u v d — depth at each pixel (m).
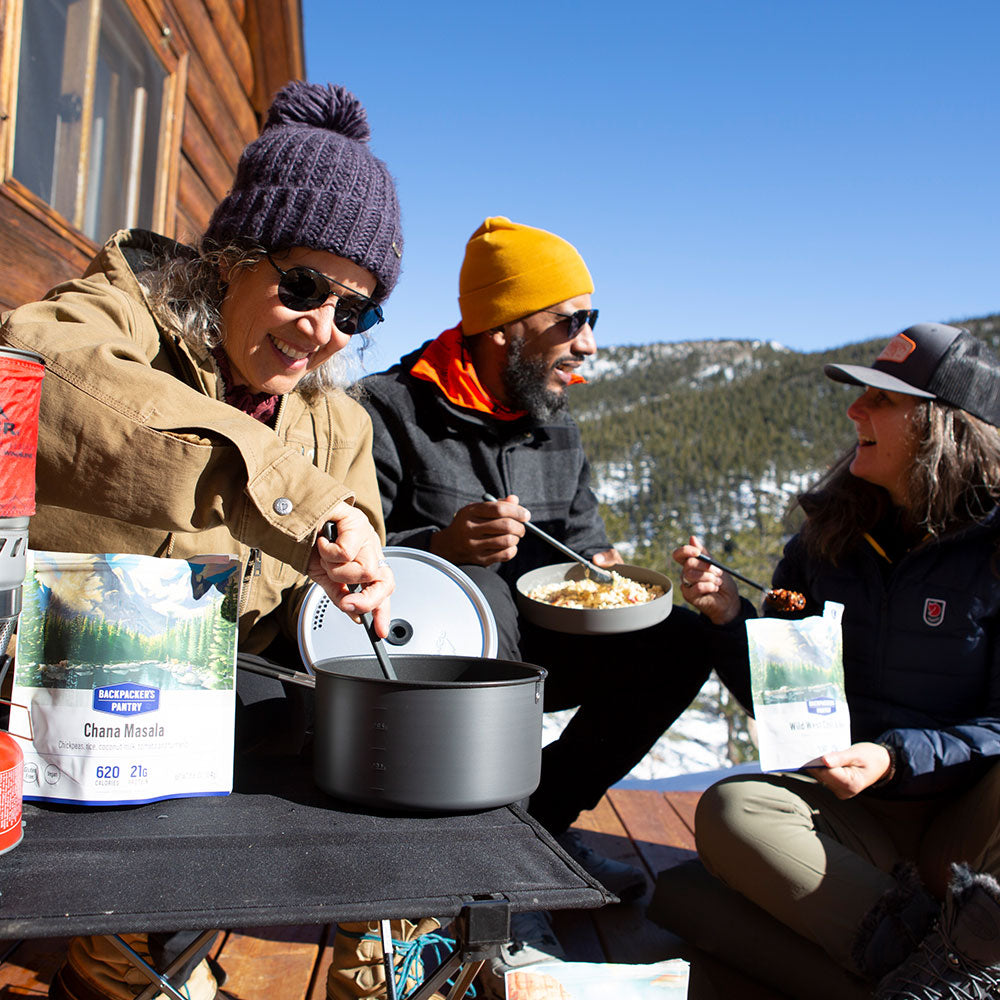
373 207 1.44
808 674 1.57
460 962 0.82
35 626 1.02
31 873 0.83
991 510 1.78
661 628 2.14
